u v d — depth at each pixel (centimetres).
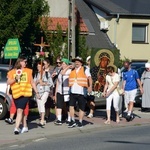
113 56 1566
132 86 1603
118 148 1111
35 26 2570
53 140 1227
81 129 1373
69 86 1399
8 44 1891
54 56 2638
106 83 1503
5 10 2383
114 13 3612
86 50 2542
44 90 1405
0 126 1395
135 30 3706
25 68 1255
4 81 1543
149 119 1641
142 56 3706
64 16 3306
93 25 3728
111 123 1511
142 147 1125
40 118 1517
